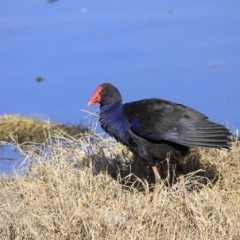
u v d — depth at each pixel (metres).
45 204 11.48
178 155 12.48
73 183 12.24
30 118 18.14
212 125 12.05
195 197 11.50
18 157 15.60
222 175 12.92
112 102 12.75
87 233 10.78
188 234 10.80
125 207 11.57
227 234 10.80
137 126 12.30
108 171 13.17
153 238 10.66
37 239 10.57
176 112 12.22
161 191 11.88
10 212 11.20
